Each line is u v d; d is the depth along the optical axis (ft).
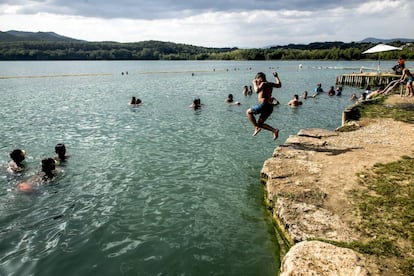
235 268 19.01
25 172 34.06
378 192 22.21
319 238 17.65
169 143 46.03
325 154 31.48
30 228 23.09
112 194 29.01
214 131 53.47
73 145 45.19
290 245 18.80
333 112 72.90
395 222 18.48
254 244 21.45
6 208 26.02
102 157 39.47
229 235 22.53
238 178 32.89
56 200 27.63
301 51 580.30
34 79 188.24
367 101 61.72
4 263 19.13
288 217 20.21
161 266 19.13
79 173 33.91
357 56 492.13
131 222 24.21
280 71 263.49
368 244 16.43
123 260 19.66
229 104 84.79
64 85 148.97
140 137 49.65
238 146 44.39
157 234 22.61
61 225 23.57
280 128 56.29
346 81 141.38
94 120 63.98
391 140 35.63
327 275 13.53
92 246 21.07
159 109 77.25
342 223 19.01
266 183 27.81
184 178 32.86
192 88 132.87
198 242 21.68
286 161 30.09
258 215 25.31
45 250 20.53
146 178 32.83
